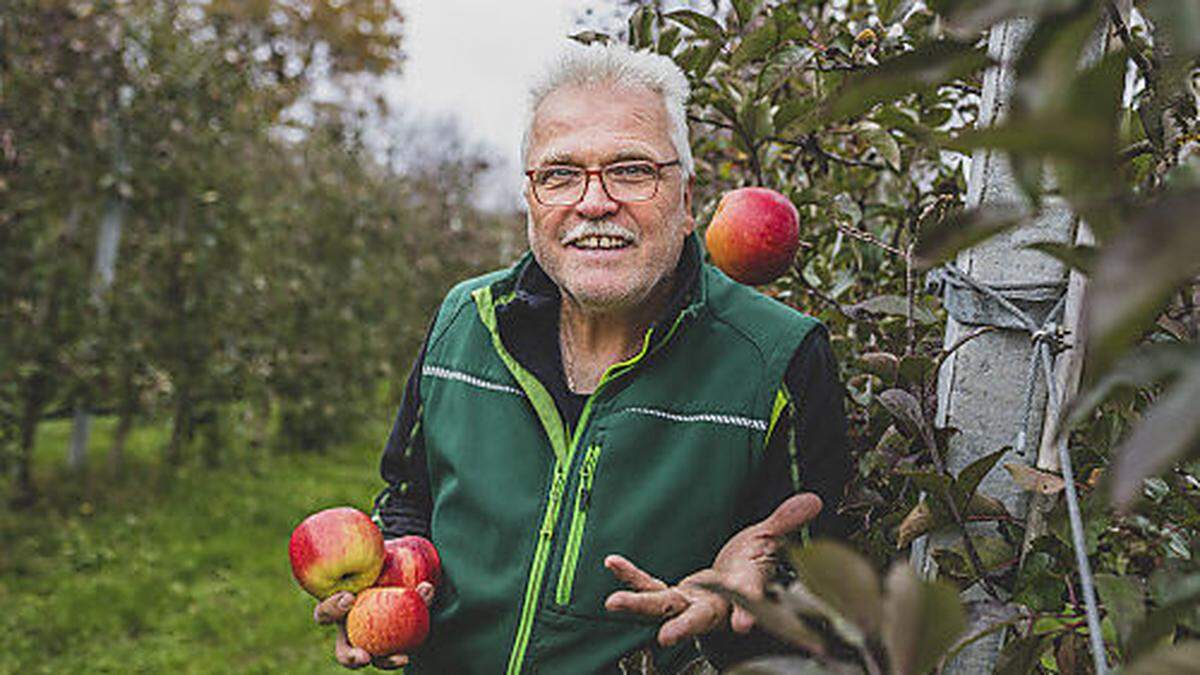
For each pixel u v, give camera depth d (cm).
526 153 142
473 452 146
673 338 140
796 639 48
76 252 655
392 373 1012
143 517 608
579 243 137
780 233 144
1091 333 28
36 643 420
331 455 877
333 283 892
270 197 844
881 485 137
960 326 113
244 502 662
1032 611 95
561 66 139
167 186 671
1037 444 109
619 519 136
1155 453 28
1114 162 35
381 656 138
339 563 137
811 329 142
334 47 1001
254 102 793
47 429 863
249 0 832
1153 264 26
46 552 529
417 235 1112
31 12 588
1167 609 50
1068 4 35
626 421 138
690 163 144
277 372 816
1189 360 33
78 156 625
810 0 190
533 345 148
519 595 138
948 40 42
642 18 163
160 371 666
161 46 653
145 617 457
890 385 129
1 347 561
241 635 445
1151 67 76
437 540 147
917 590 44
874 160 198
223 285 715
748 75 182
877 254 170
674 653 133
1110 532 98
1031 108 36
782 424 138
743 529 137
